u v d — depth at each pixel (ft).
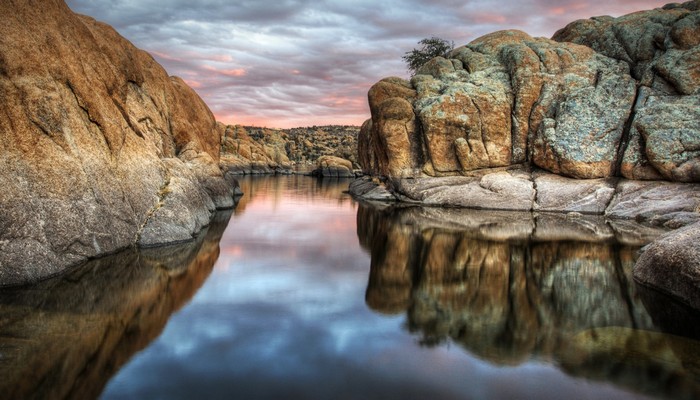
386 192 111.45
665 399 18.66
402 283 36.73
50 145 36.81
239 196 113.19
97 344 22.76
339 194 127.85
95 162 42.22
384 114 111.86
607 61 105.29
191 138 82.84
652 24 106.83
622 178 87.20
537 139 97.76
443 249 50.70
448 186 102.12
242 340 24.13
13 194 32.17
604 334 25.95
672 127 80.02
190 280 35.42
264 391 18.80
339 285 35.73
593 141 90.27
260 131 400.67
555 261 44.80
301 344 23.84
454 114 104.83
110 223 41.86
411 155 111.55
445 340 24.81
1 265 30.40
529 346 24.00
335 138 501.15
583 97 95.25
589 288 35.65
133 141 52.16
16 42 36.37
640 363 22.00
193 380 19.53
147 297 30.58
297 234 59.26
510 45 114.01
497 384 19.92
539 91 103.71
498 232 62.13
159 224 48.24
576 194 87.20
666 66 90.79
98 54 50.34
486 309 30.35
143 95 65.87
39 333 23.67
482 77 110.83
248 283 35.42
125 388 18.58
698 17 95.76
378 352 23.08
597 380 20.30
